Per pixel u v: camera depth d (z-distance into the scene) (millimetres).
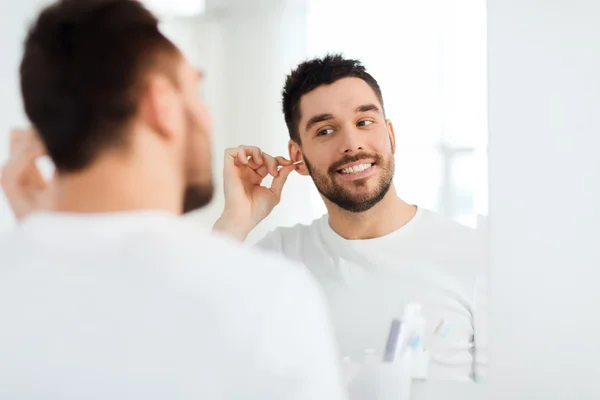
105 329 619
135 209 694
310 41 1321
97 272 629
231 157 1339
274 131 1330
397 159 1298
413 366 1277
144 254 630
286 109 1327
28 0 1404
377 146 1300
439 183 1291
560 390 1296
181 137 745
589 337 1301
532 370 1298
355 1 1313
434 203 1290
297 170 1326
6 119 1412
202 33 1345
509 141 1306
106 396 618
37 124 703
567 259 1306
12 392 630
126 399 617
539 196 1306
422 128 1294
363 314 1291
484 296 1277
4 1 1407
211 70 1345
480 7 1299
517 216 1303
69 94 688
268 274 645
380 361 1274
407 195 1296
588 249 1307
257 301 625
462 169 1292
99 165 688
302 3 1325
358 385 1279
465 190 1291
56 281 633
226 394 614
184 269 625
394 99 1300
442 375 1272
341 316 1297
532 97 1314
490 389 1283
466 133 1294
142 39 724
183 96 748
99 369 618
